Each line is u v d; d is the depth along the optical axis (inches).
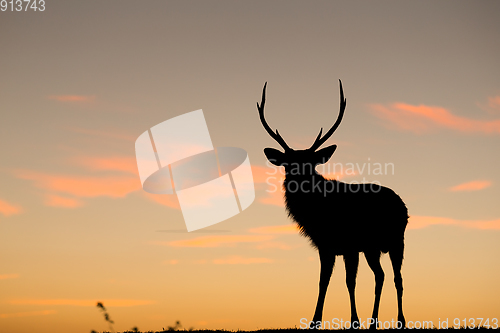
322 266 448.5
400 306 464.8
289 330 421.4
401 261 478.0
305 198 452.4
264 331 417.7
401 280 473.1
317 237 452.4
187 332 335.0
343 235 453.4
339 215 452.8
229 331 420.2
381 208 469.7
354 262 455.8
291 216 461.7
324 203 452.4
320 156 462.6
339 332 415.8
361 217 458.0
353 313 447.5
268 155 466.9
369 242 461.4
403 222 484.4
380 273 460.4
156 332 326.0
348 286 452.8
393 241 476.7
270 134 488.4
